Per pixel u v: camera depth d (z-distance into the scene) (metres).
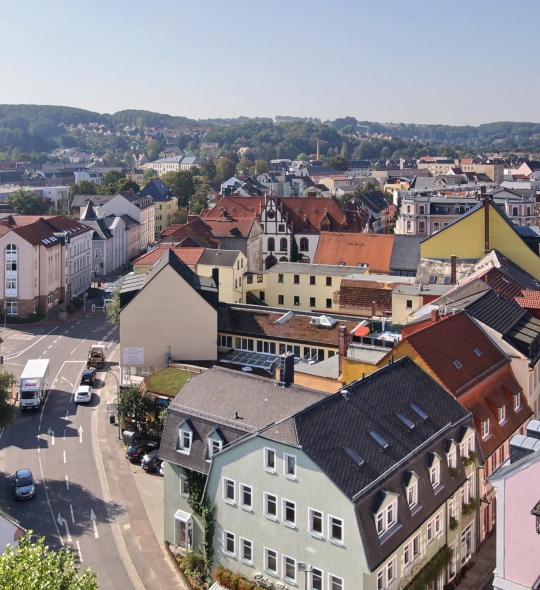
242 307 87.81
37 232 132.25
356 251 122.06
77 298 141.38
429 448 46.53
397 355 56.09
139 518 58.19
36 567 35.00
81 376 95.00
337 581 41.12
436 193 188.62
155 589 48.72
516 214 158.00
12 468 67.31
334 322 80.94
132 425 73.38
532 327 65.81
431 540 45.91
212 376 54.56
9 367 98.69
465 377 55.59
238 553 46.19
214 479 47.19
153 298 82.62
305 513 42.06
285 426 42.78
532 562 33.72
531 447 35.59
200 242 129.00
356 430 44.44
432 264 94.88
